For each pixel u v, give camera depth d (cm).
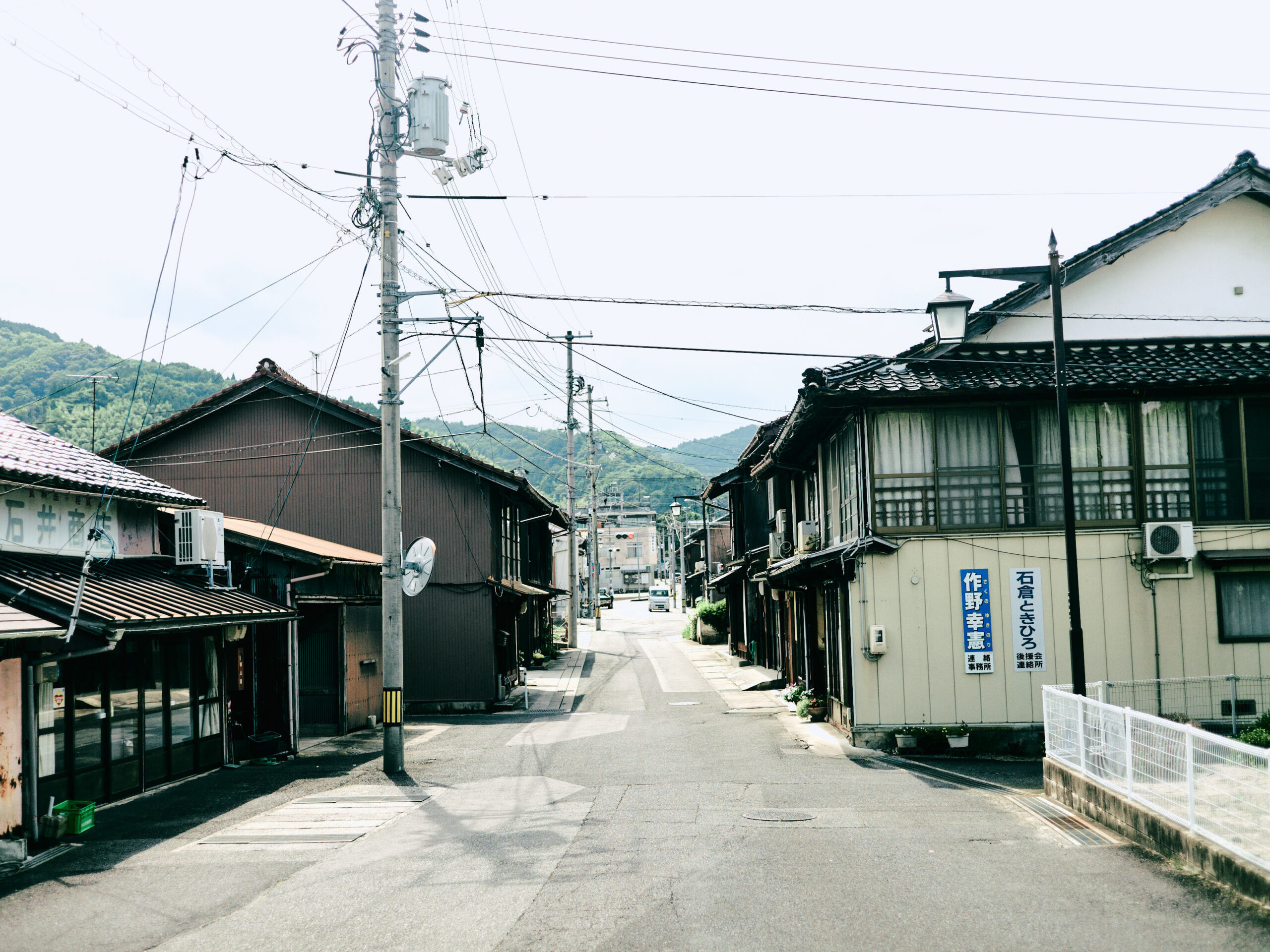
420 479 2344
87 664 1139
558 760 1455
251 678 1523
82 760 1117
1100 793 927
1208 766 713
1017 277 1294
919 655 1474
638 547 11062
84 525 1238
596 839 902
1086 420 1489
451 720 2125
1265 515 1472
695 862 801
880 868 773
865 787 1179
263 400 2406
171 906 730
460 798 1162
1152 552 1427
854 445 1586
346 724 1859
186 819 1076
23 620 878
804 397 1483
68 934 671
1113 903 657
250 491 2386
